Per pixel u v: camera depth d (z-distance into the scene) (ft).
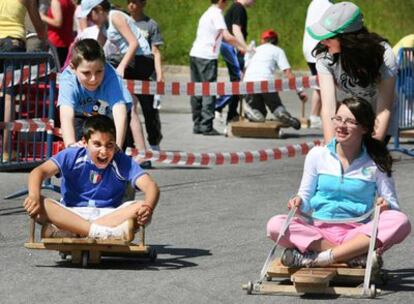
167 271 53.78
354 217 50.96
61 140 84.58
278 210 72.02
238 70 128.36
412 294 49.24
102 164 54.54
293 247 50.29
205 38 118.11
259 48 123.54
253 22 216.13
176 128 124.06
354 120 50.29
